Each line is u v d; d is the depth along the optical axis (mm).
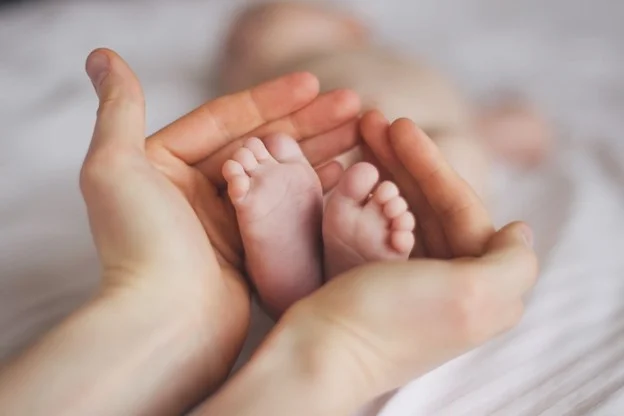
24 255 882
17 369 565
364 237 704
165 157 774
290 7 1139
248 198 693
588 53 1286
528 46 1301
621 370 735
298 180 713
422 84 967
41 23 1397
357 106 835
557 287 829
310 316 638
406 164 788
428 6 1428
